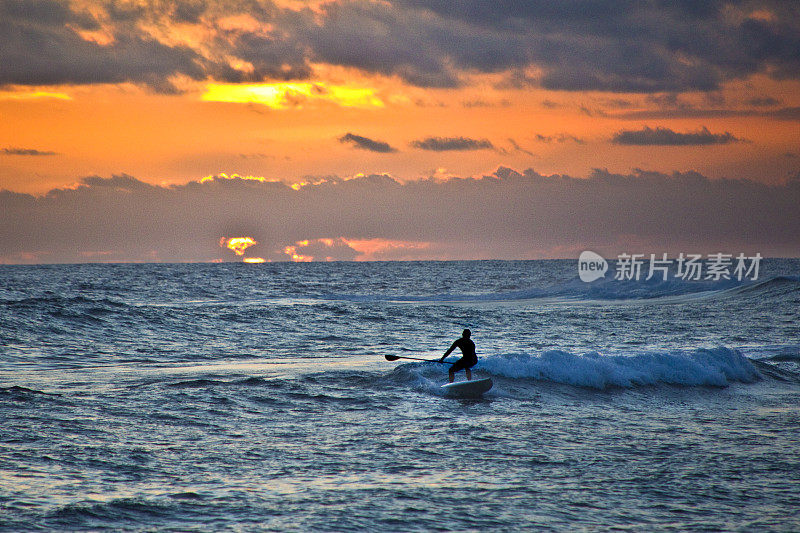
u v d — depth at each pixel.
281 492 9.95
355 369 21.92
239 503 9.45
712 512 9.47
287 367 22.62
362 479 10.64
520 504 9.63
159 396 16.67
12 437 12.40
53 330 31.08
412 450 12.37
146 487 10.03
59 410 14.79
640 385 19.67
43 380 19.20
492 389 18.33
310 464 11.40
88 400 15.99
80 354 25.92
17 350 26.17
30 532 8.22
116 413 14.73
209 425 13.98
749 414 16.64
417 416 15.27
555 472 11.20
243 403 16.14
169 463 11.28
